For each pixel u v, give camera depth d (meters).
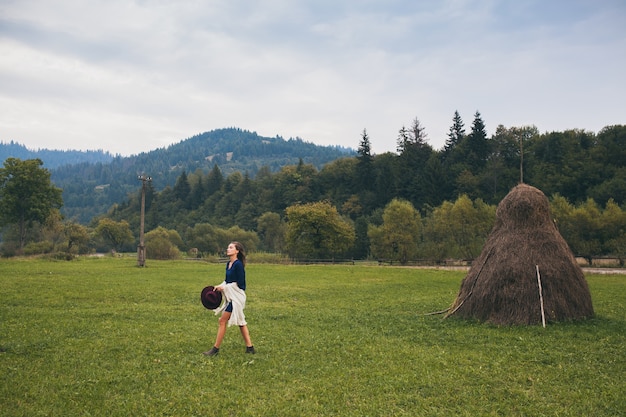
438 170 120.12
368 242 100.00
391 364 11.27
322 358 11.75
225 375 10.18
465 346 13.35
